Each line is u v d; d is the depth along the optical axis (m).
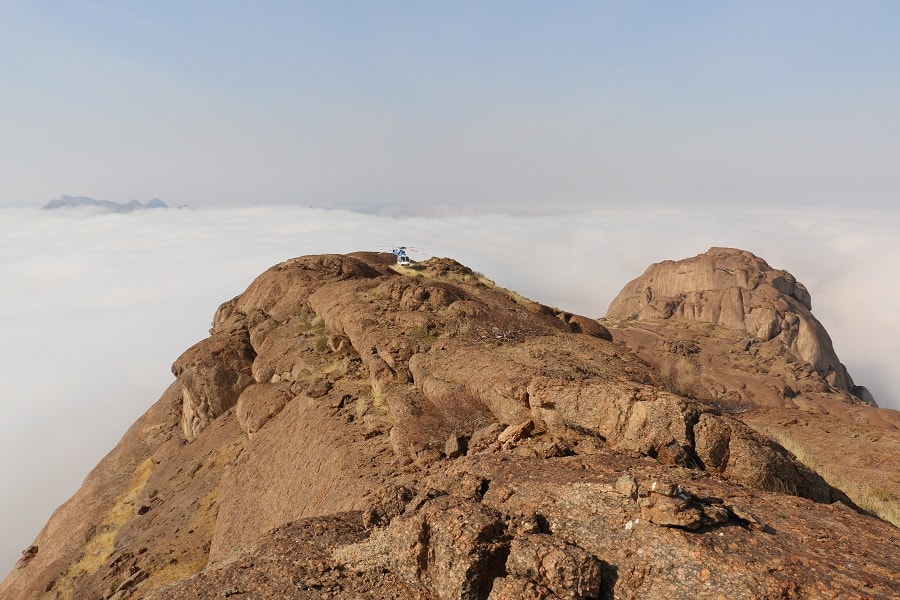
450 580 8.45
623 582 7.78
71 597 19.92
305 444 19.48
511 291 34.53
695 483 9.44
